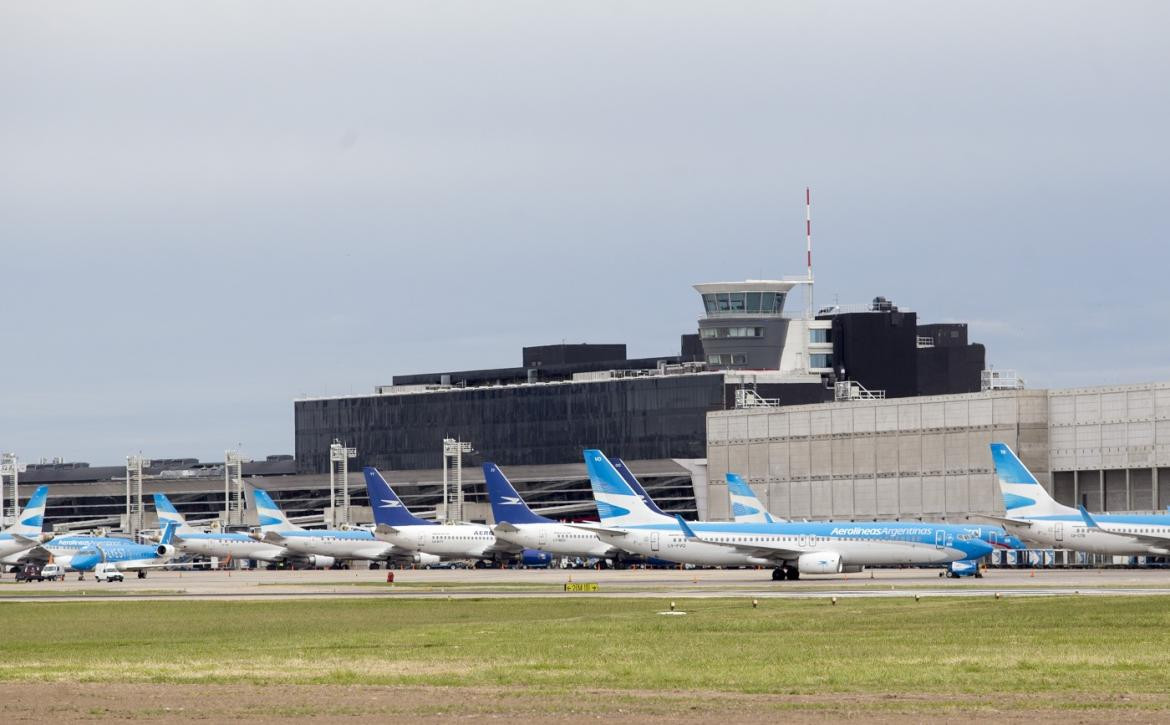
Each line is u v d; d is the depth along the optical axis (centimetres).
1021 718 14150
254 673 18800
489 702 15638
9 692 17025
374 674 18488
